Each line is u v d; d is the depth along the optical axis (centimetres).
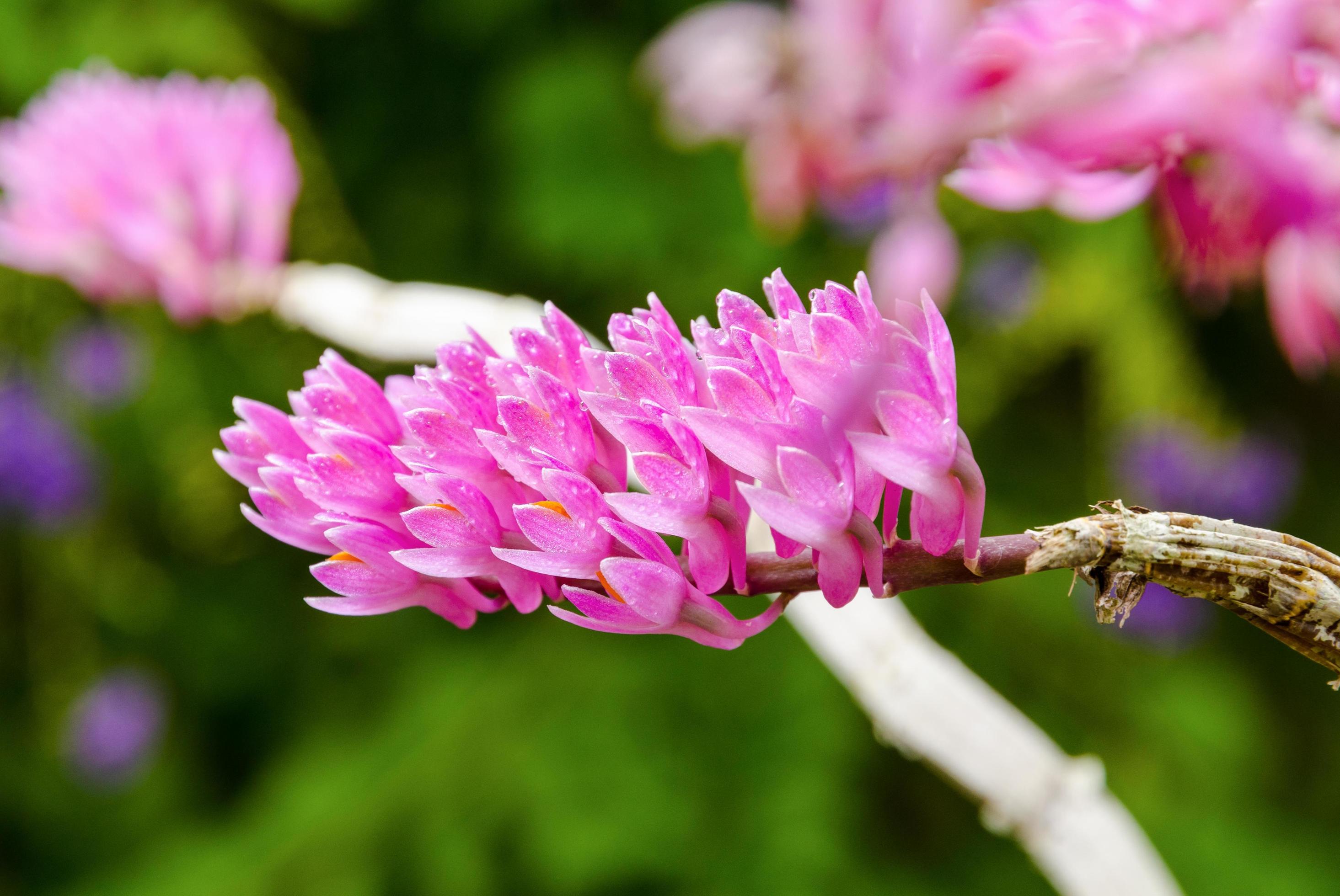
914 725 42
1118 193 38
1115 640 118
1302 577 36
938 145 37
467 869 109
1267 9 36
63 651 129
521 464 36
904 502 78
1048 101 37
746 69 43
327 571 36
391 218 133
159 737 132
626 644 119
